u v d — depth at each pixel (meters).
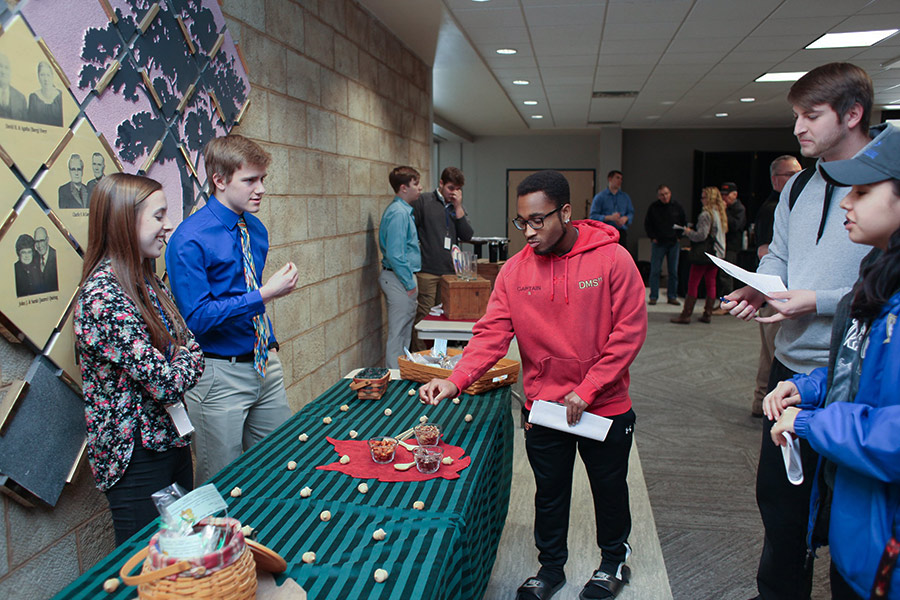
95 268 1.52
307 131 3.46
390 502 1.42
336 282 3.99
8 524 1.52
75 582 1.11
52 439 1.61
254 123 2.83
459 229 5.37
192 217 1.98
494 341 1.94
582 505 2.75
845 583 1.20
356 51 4.27
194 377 1.57
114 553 1.21
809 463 1.61
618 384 1.88
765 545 1.79
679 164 11.95
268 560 1.09
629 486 3.00
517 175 13.08
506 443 2.20
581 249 1.80
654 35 4.96
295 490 1.48
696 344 6.20
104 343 1.44
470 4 4.20
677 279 8.84
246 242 2.08
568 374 1.87
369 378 2.20
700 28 4.73
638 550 2.39
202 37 2.31
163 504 1.04
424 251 5.16
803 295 1.55
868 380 1.11
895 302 1.06
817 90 1.52
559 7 4.23
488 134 12.91
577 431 1.84
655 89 7.49
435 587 1.10
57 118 1.60
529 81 7.02
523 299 1.87
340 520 1.33
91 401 1.51
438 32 5.01
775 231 1.89
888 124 1.06
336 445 1.76
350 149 4.21
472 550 1.48
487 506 1.72
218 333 2.03
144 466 1.55
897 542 1.03
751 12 4.32
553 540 2.05
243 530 1.23
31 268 1.52
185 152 2.21
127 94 1.89
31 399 1.54
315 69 3.56
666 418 4.03
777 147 11.64
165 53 2.08
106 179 1.51
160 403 1.57
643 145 12.01
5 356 1.50
